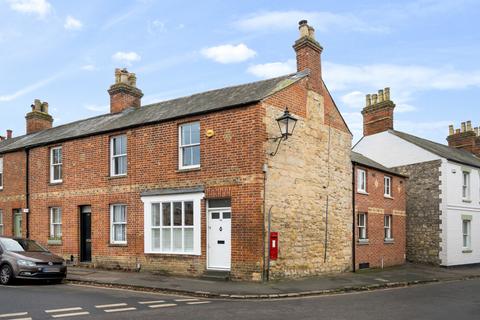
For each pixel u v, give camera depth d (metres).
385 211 25.08
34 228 22.77
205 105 18.45
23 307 10.93
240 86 20.20
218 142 17.05
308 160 18.83
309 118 19.11
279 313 10.65
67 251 21.20
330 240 19.89
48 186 22.38
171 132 18.30
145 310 10.77
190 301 12.45
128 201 19.30
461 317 10.55
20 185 23.72
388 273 21.47
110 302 11.81
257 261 15.80
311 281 16.94
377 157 30.61
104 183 20.17
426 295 14.64
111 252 19.61
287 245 17.14
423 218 27.91
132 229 19.06
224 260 16.70
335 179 20.62
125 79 23.98
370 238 23.38
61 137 22.27
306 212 18.41
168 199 18.06
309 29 19.75
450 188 27.47
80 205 21.03
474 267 28.39
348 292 15.37
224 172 16.77
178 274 17.52
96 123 22.91
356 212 22.19
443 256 26.75
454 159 27.72
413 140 29.27
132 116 21.52
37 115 28.89
